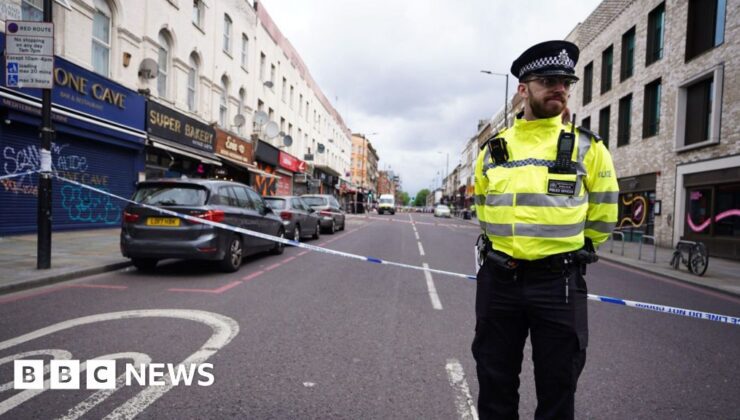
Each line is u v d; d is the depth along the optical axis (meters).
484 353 1.94
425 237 17.38
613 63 20.41
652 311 5.90
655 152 16.62
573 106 25.31
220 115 19.42
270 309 5.10
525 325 1.90
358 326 4.54
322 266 8.63
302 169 32.75
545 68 1.80
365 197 75.12
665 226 15.78
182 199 7.00
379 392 2.98
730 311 6.16
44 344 3.69
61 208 10.95
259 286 6.42
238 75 20.61
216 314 4.78
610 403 2.96
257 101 23.28
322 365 3.43
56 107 10.11
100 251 8.54
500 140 1.91
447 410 2.74
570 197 1.76
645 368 3.67
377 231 19.72
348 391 2.97
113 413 2.59
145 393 2.86
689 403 2.99
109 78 12.09
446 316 5.07
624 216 19.28
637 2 18.31
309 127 36.25
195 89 17.06
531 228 1.75
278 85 27.06
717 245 13.02
